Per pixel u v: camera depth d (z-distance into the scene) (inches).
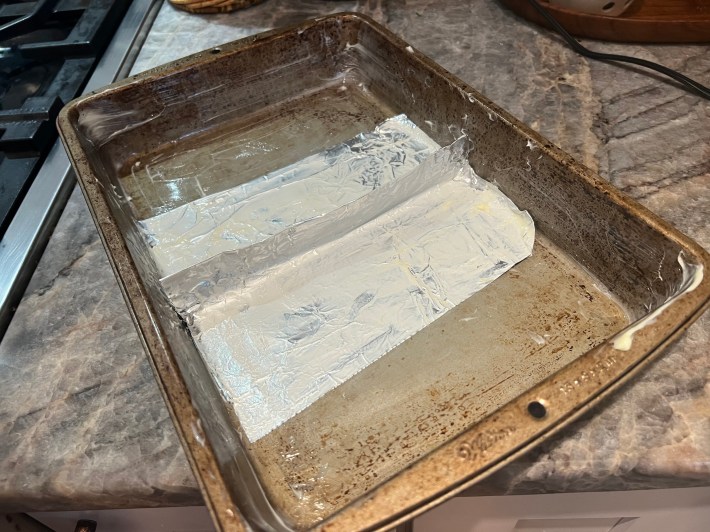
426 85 22.5
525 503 16.0
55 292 18.7
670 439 13.9
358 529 10.2
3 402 15.8
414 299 17.9
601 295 17.8
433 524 17.4
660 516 16.9
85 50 27.3
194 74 23.1
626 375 12.3
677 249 14.9
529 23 28.2
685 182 20.1
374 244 19.6
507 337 16.8
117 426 15.1
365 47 25.1
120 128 23.0
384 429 15.1
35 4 30.1
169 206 22.1
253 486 13.4
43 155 23.3
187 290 17.7
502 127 19.4
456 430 14.9
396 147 23.3
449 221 20.1
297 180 22.4
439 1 30.2
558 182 18.1
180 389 12.6
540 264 18.8
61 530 18.0
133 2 31.3
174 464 14.2
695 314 13.1
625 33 25.8
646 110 23.2
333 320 17.5
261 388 16.0
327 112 25.7
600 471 13.5
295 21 29.6
